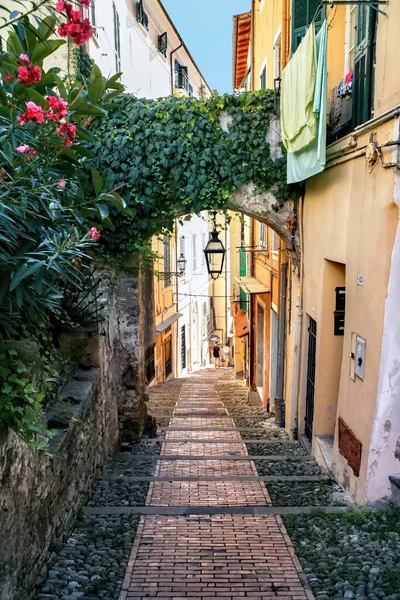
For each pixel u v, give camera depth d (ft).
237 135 26.43
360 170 18.21
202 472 22.44
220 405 42.57
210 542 15.14
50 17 10.68
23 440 11.52
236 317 59.16
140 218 26.84
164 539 15.33
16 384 11.22
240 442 28.22
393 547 14.16
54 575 13.07
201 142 26.04
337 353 24.06
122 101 26.22
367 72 18.04
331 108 23.85
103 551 14.49
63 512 15.11
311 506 17.95
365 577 12.75
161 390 52.08
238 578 13.08
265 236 44.52
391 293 15.61
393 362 15.93
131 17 45.42
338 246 21.22
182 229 69.82
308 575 13.16
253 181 27.30
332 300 23.72
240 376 68.08
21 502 11.64
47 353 16.47
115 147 25.79
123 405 27.71
